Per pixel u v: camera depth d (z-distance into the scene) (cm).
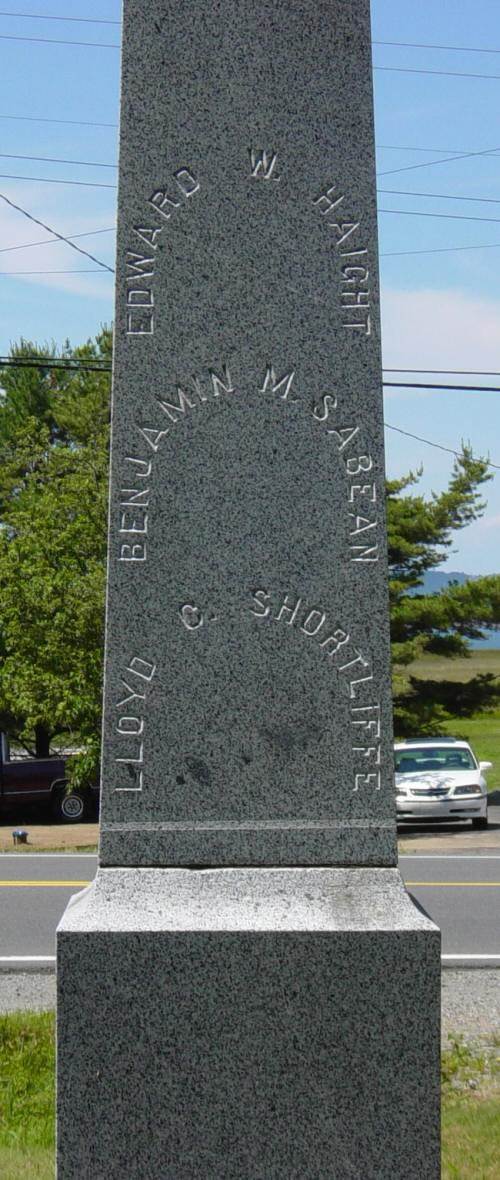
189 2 455
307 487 443
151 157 450
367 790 434
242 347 446
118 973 408
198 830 430
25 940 1094
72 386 4131
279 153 452
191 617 438
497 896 1335
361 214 451
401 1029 409
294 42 455
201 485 442
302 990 409
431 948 410
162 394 444
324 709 437
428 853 1781
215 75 453
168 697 435
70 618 2105
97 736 2120
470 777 2298
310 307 448
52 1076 650
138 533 440
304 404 445
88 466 2259
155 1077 406
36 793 2602
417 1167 405
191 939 409
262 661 438
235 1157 406
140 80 452
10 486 3139
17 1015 785
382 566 442
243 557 441
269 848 430
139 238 448
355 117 454
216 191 450
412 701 3494
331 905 418
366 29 456
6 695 2164
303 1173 406
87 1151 405
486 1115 590
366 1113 407
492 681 3509
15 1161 514
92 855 1772
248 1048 408
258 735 435
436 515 3466
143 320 446
